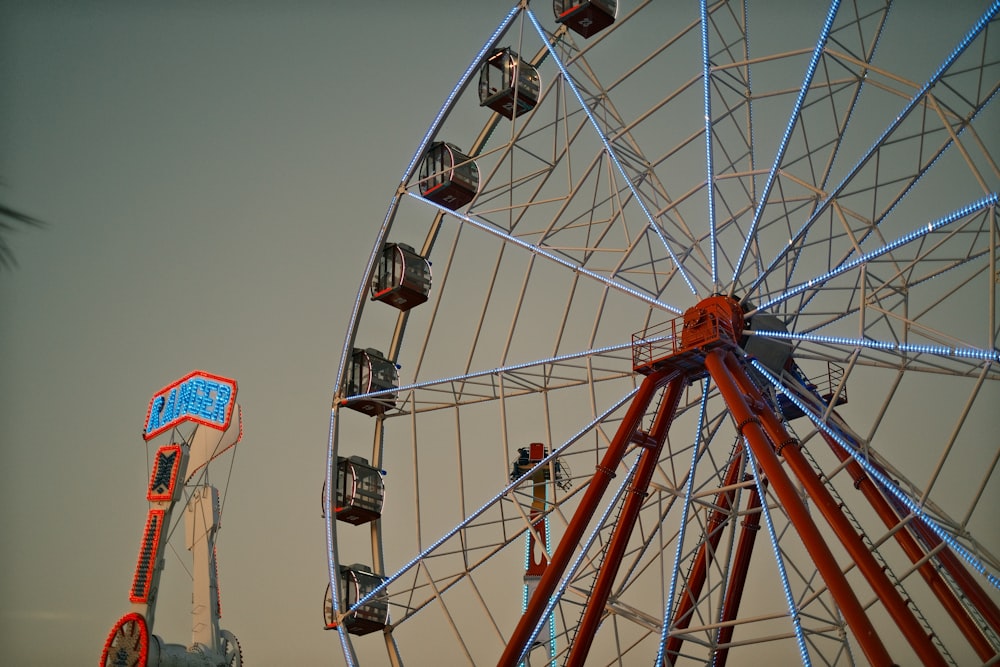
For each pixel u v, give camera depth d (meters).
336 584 40.81
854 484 36.31
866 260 29.80
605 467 32.97
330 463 43.09
